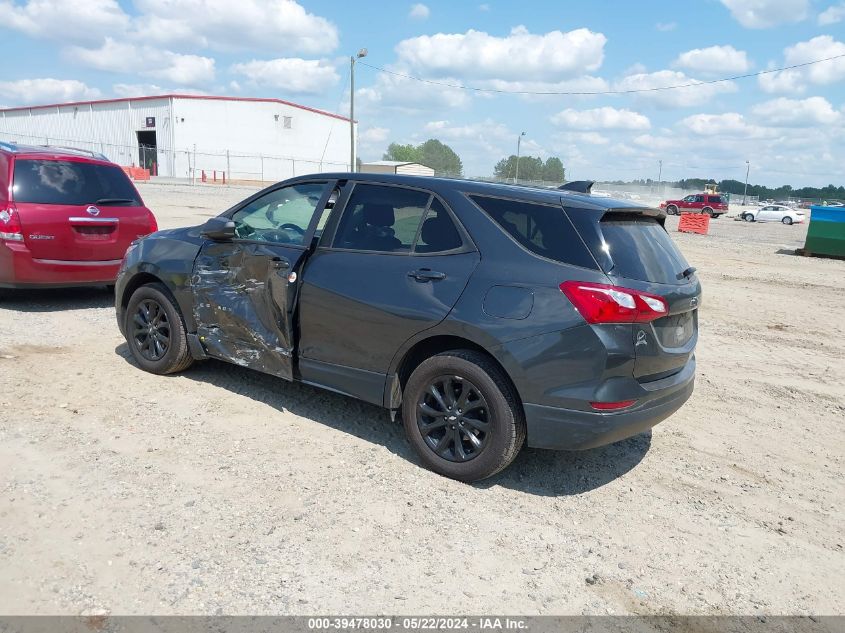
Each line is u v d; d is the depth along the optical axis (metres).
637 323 3.65
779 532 3.82
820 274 15.80
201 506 3.59
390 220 4.39
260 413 4.92
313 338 4.54
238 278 4.91
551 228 3.84
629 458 4.67
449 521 3.63
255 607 2.84
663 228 4.43
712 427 5.36
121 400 4.98
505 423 3.81
